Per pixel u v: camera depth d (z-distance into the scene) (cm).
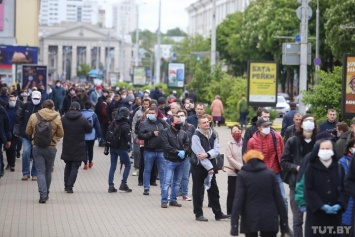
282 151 1936
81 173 3194
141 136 2516
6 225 2009
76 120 2578
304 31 3819
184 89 8181
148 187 2592
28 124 2372
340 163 1548
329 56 9519
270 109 6147
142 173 2819
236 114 6450
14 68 7394
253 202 1448
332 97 3138
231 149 2147
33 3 9388
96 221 2092
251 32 10656
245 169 1463
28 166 2870
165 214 2220
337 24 7881
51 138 2359
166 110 3023
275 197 1460
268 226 1440
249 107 5909
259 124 1941
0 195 2523
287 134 2098
